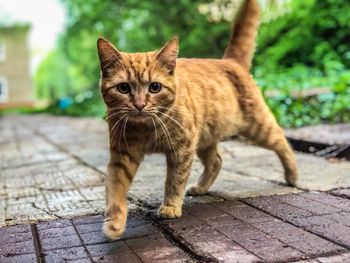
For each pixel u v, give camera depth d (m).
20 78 7.11
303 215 0.55
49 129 2.34
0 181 0.91
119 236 0.51
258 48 1.96
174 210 0.57
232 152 1.10
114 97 0.57
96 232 0.53
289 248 0.45
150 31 2.50
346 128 1.25
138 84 0.56
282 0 2.11
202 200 0.65
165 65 0.58
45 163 1.12
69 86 10.73
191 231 0.51
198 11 2.00
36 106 7.12
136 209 0.62
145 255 0.45
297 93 1.49
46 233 0.53
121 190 0.55
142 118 0.56
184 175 0.59
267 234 0.49
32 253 0.47
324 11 1.92
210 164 0.70
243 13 0.75
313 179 0.75
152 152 0.60
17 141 1.82
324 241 0.46
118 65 0.57
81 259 0.45
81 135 1.83
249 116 0.71
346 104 1.38
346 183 0.71
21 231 0.55
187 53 2.07
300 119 1.38
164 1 2.13
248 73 0.74
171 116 0.58
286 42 1.93
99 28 3.09
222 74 0.70
